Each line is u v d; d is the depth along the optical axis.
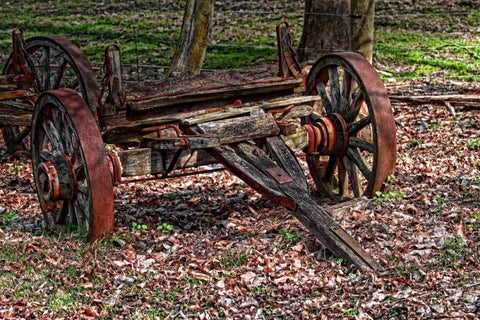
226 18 21.58
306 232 7.98
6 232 8.74
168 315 6.61
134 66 17.30
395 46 17.84
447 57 16.67
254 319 6.46
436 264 7.05
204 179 10.73
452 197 8.86
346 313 6.36
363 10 13.31
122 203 9.88
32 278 7.30
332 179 9.58
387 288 6.68
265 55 17.72
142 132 8.34
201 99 8.56
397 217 8.22
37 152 8.73
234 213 9.09
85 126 7.79
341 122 8.83
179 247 7.93
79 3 24.56
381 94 8.48
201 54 13.48
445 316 6.17
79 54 10.62
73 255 7.70
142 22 21.48
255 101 9.11
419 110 12.86
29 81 10.84
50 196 8.10
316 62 9.21
